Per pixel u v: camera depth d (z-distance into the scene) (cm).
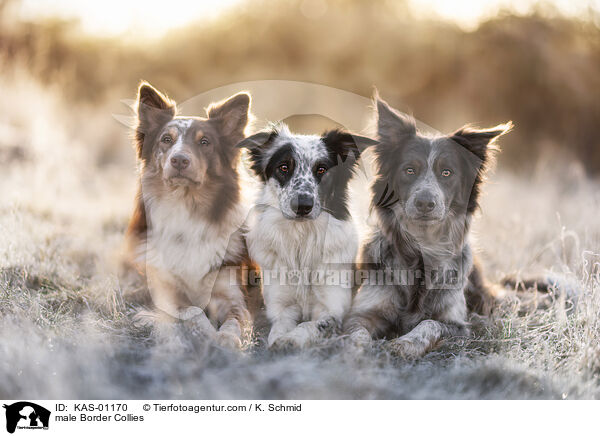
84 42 2212
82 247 857
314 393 449
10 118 1579
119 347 511
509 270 825
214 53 2277
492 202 1181
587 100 1964
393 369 494
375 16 2269
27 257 751
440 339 566
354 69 2192
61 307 616
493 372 483
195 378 459
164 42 2289
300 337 534
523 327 607
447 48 2133
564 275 725
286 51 2280
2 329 529
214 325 609
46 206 1089
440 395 461
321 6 2325
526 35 2061
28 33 1995
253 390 447
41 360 462
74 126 1791
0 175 1238
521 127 1973
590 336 546
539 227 988
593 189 1319
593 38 2098
